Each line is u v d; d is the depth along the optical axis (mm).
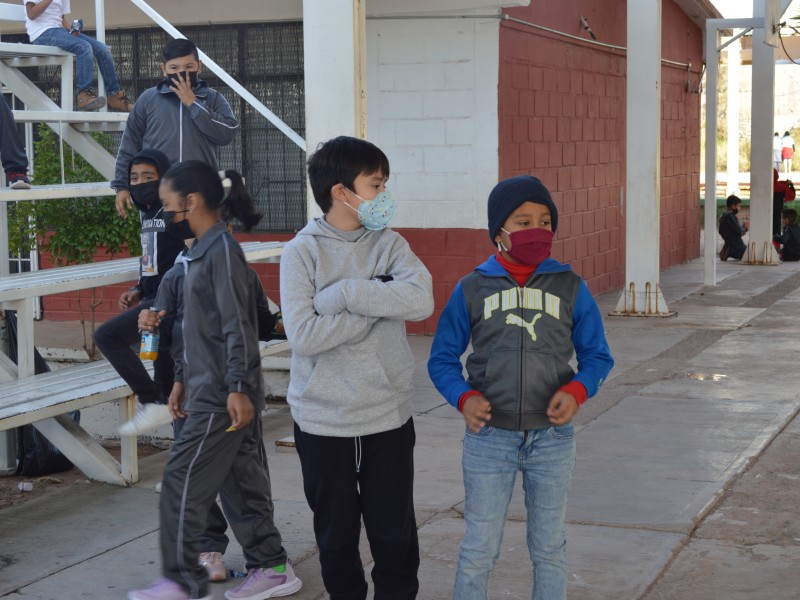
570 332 3535
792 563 4598
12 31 12117
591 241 14086
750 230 18281
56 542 5070
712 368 9156
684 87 18594
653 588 4340
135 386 5168
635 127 11945
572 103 13094
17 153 6734
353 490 3631
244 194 4184
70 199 9047
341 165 3553
